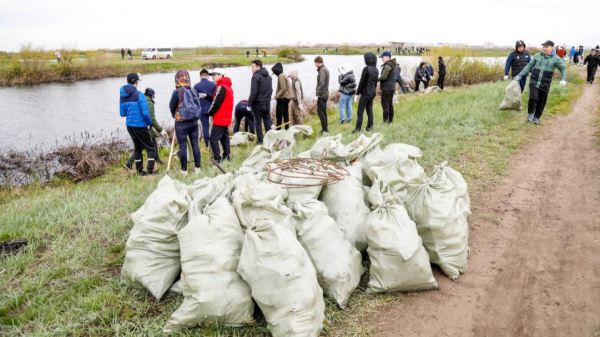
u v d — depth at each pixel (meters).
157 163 8.55
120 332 3.10
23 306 3.47
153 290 3.40
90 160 8.84
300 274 2.90
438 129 8.88
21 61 32.19
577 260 4.05
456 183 4.71
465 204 4.62
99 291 3.58
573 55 33.12
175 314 3.07
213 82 8.42
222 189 3.93
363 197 4.12
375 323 3.21
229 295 3.00
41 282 3.70
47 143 12.27
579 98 13.75
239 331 3.06
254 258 2.97
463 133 8.44
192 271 3.06
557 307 3.40
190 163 8.12
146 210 3.62
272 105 14.03
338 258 3.43
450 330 3.16
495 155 7.25
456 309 3.39
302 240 3.48
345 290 3.35
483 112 10.25
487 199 5.52
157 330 3.09
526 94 12.62
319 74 9.52
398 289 3.48
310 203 3.72
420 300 3.48
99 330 3.13
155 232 3.47
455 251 3.78
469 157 7.11
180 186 4.21
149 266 3.46
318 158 4.89
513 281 3.77
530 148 7.80
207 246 3.10
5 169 8.47
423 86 19.64
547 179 6.24
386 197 3.86
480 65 22.69
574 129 9.23
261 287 2.91
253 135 9.73
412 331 3.14
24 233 4.80
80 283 3.71
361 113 9.14
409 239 3.41
